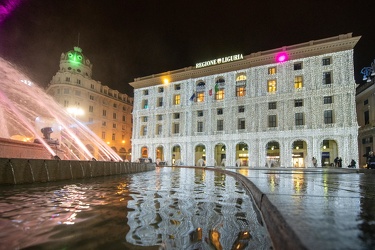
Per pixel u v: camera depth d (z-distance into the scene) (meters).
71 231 3.59
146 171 27.56
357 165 39.88
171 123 57.47
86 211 5.00
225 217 4.46
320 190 5.15
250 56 50.12
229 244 3.03
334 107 42.84
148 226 3.86
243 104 50.03
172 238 3.29
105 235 3.40
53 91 67.19
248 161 48.03
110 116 76.69
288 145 45.12
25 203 6.00
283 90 46.75
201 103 54.62
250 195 6.86
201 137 53.56
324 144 44.94
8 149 15.86
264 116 47.88
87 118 68.56
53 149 23.19
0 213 4.81
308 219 2.42
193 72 55.97
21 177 10.49
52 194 7.68
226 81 52.62
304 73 45.69
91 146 67.94
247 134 48.72
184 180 13.75
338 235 1.92
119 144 79.06
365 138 47.75
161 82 60.19
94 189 9.10
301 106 45.34
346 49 43.06
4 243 3.08
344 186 6.49
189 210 5.11
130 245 3.02
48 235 3.39
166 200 6.45
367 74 40.28
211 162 51.81
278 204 3.26
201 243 3.08
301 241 1.77
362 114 49.69
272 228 2.80
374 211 2.89
